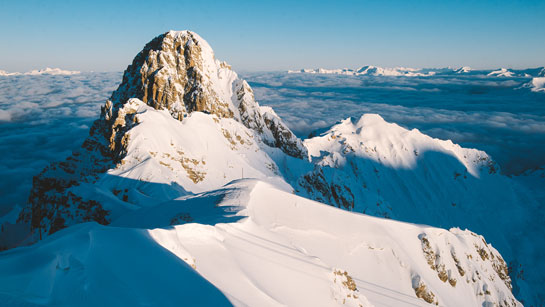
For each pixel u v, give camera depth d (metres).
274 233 51.91
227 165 148.50
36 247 20.70
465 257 75.38
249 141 185.50
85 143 158.88
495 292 74.25
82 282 17.89
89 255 20.48
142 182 110.12
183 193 113.12
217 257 30.92
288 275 34.09
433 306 56.91
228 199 59.28
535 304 161.38
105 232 24.00
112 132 143.25
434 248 68.19
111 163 134.62
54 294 16.86
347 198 187.75
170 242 27.47
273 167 181.38
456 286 68.00
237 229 41.50
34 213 122.38
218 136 164.50
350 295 36.72
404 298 54.72
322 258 52.94
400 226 68.31
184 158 133.12
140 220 64.88
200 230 33.44
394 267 59.53
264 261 34.78
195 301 20.91
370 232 62.09
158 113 144.75
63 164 143.62
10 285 16.67
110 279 19.12
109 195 96.56
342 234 59.78
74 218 91.31
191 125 156.75
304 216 60.09
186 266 25.16
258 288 28.97
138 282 19.97
